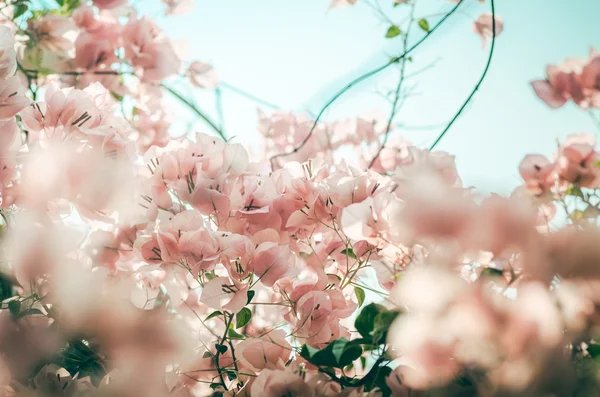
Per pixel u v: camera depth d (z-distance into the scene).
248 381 1.02
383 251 0.98
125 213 1.07
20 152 1.06
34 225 1.04
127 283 1.08
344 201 1.02
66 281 1.03
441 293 0.84
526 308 0.83
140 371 1.02
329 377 0.98
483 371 0.85
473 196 0.87
